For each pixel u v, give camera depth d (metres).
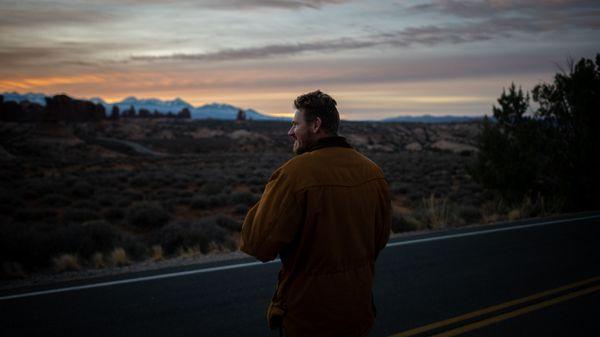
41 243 9.44
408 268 7.17
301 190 1.92
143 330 4.62
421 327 4.81
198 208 18.88
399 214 13.78
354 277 2.00
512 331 4.73
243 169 40.03
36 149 70.06
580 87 15.38
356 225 2.01
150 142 109.62
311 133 2.14
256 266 7.23
